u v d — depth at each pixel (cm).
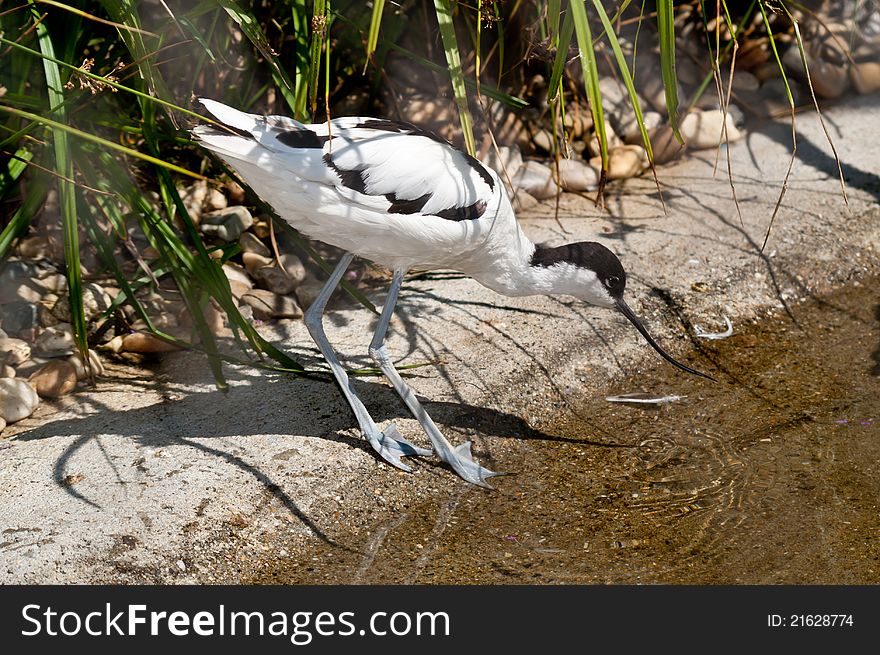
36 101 349
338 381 340
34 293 402
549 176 505
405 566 304
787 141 546
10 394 348
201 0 383
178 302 409
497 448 356
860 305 445
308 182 308
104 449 329
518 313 416
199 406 356
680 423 374
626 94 556
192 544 296
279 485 320
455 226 325
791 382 397
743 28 591
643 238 468
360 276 446
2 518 296
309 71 351
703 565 305
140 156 285
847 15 611
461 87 326
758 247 464
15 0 365
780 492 336
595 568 304
